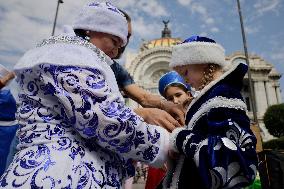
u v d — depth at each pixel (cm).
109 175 201
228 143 184
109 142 190
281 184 455
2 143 397
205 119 207
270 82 5075
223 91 207
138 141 195
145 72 4894
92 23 225
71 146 190
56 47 202
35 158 182
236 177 180
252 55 5078
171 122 224
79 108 184
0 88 400
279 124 3331
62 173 179
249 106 4922
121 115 190
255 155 188
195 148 191
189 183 206
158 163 203
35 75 200
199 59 235
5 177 182
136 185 1711
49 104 196
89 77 192
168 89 367
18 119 206
